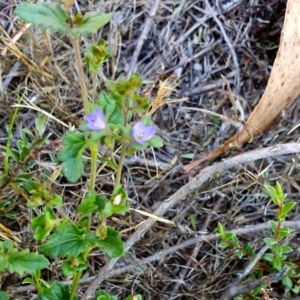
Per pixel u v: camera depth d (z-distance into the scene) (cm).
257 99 51
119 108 30
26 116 48
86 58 29
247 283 44
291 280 45
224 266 46
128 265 43
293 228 45
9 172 39
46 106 48
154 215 42
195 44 52
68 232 31
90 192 31
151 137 27
